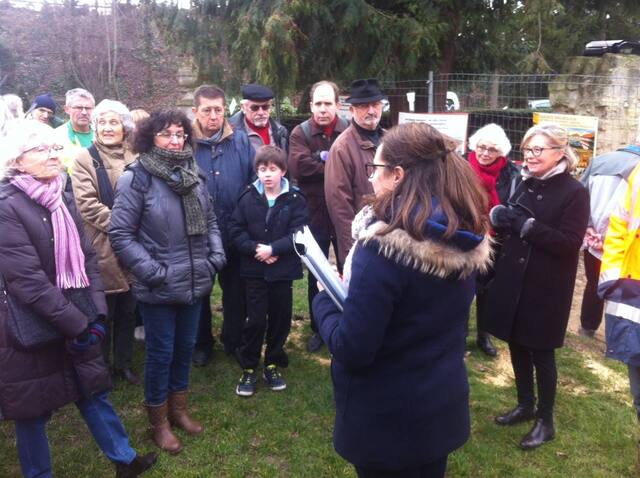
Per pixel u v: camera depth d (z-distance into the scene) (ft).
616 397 12.29
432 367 6.04
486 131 12.62
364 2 21.31
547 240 9.69
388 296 5.62
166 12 24.38
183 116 9.57
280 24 19.90
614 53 20.15
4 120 10.47
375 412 6.07
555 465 9.95
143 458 9.54
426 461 6.12
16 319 7.69
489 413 11.52
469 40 25.98
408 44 21.44
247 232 11.76
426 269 5.57
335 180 11.69
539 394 10.50
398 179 5.90
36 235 7.86
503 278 10.32
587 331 15.51
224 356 13.69
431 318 5.89
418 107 23.04
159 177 9.45
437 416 6.06
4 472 9.49
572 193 9.84
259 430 10.75
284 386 12.17
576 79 20.31
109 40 49.24
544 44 25.85
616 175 14.11
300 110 26.45
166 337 9.77
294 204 11.87
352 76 23.03
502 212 10.11
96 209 11.11
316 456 10.03
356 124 11.84
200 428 10.61
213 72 24.48
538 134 9.89
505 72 27.07
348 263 6.68
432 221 5.52
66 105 13.32
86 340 8.09
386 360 6.01
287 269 11.75
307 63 23.21
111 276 11.37
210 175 12.45
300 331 15.12
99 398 8.67
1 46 49.49
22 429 8.18
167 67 52.54
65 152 12.49
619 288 8.80
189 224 9.55
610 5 25.57
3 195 7.71
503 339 10.37
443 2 22.33
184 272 9.57
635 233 8.66
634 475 9.75
